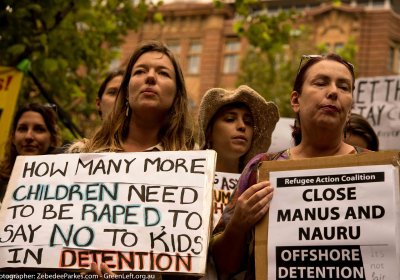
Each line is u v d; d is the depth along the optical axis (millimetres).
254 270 2883
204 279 2979
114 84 4922
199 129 4301
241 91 4141
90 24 9227
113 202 3035
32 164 3227
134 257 2895
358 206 2689
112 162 3145
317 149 2975
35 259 2963
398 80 6133
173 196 3004
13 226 3064
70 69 8898
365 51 27422
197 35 28406
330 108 2877
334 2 10234
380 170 2703
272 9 32094
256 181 2959
